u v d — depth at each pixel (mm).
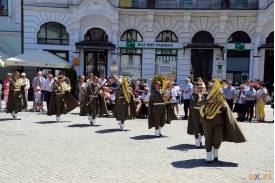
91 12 31062
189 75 31406
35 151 10609
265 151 11359
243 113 19781
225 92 19641
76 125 15789
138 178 8180
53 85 16734
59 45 31266
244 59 31156
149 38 31516
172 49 31469
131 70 31750
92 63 31516
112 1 31453
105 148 11219
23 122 16234
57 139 12469
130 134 13914
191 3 31359
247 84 19984
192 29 31375
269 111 24688
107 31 31531
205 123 9758
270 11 30234
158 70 31656
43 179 7969
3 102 24234
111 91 19938
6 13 31453
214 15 30984
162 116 13531
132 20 31578
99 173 8516
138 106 19109
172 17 31422
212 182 8008
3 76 30828
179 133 14484
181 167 9234
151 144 12047
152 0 31391
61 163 9336
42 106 20922
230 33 31109
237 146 12078
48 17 31203
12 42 31531
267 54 30875
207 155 9766
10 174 8305
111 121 17344
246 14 30641
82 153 10484
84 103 16109
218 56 31109
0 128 14461
